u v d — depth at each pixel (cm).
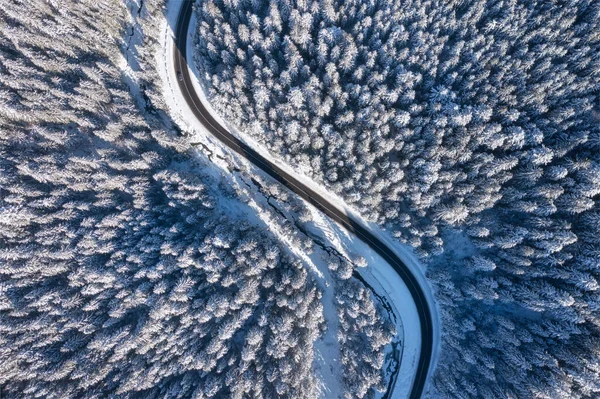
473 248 5622
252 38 5797
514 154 5269
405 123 5488
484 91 5409
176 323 5612
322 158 5922
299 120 5906
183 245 5762
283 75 5688
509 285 5256
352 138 5700
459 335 5641
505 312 5506
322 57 5716
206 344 5647
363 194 5744
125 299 5600
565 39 5403
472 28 5659
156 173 6025
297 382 5375
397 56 5672
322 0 5712
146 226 5919
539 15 5469
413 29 5703
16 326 5450
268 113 6016
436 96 5494
